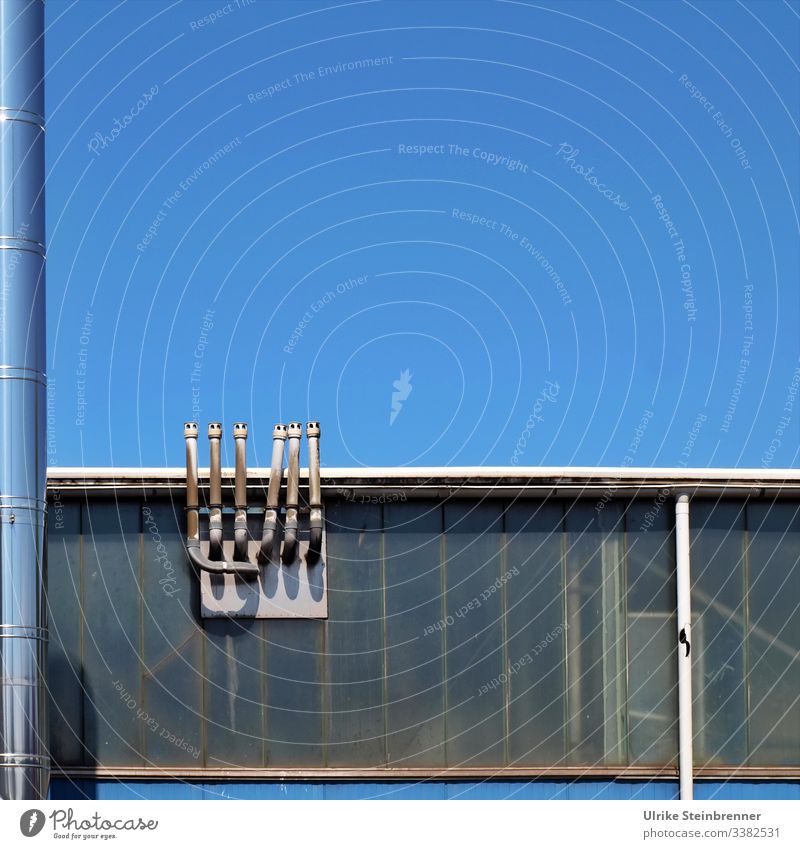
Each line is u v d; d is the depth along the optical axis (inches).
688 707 594.6
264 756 596.1
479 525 610.5
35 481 522.0
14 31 530.3
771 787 600.7
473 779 596.7
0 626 514.9
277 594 602.9
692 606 609.6
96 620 600.4
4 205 524.4
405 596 605.6
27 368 522.3
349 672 601.0
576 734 600.4
